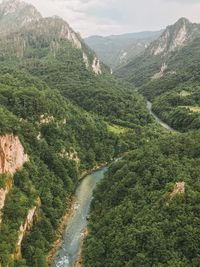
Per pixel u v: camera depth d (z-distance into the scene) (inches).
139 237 3216.0
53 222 4028.1
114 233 3555.6
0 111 4281.5
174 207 3287.4
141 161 4468.5
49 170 4704.7
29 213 3624.5
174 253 2930.6
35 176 4210.1
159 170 3998.5
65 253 3698.3
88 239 3767.2
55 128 5374.0
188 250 2940.5
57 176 4773.6
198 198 3284.9
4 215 3326.8
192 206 3228.3
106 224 3846.0
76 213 4461.1
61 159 5128.0
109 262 3284.9
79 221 4281.5
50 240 3774.6
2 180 3417.8
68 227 4153.5
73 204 4665.4
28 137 4734.3
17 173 3828.7
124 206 3843.5
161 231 3139.8
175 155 4323.3
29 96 5280.5
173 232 3078.2
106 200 4323.3
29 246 3420.3
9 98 5108.3
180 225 3110.2
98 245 3538.4
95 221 4106.8
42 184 4256.9
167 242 3031.5
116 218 3737.7
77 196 4899.1
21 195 3646.7
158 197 3590.1
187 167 3919.8
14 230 3277.6
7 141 3646.7
